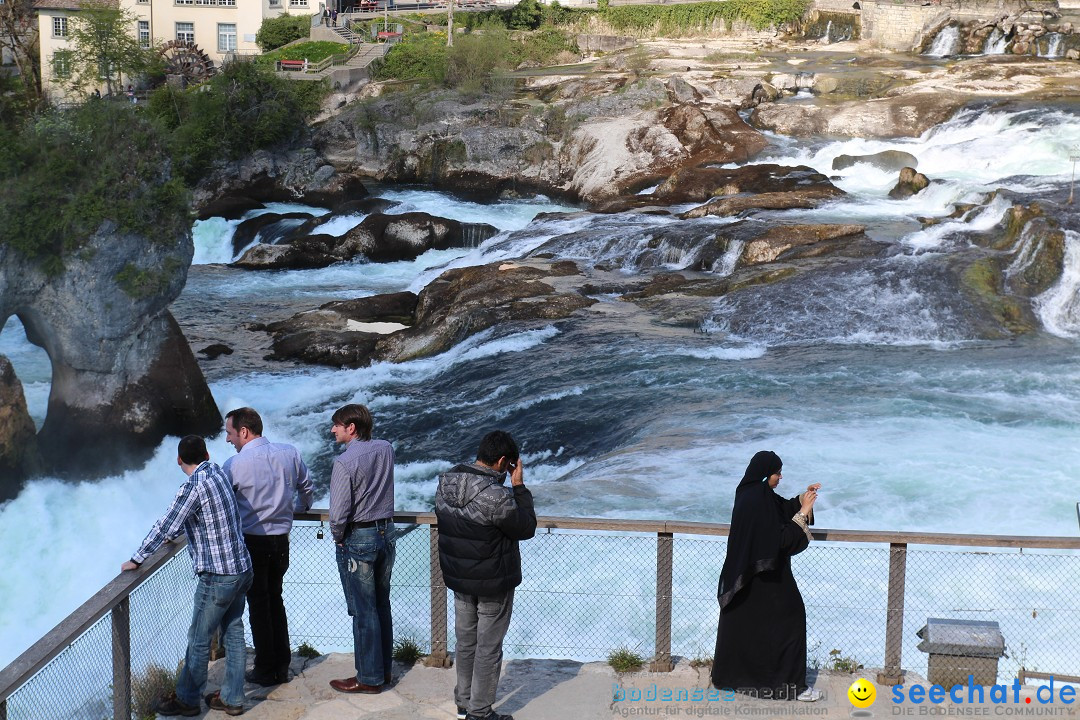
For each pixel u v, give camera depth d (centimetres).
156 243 2002
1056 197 2948
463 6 6812
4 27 5681
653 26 6438
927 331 2305
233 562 632
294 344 2588
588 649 810
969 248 2683
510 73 5294
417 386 2295
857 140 4206
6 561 1725
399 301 2873
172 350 2097
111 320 1983
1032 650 844
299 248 3597
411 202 4147
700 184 3747
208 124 4544
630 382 2072
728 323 2411
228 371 2461
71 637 543
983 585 938
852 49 5838
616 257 3081
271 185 4541
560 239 3238
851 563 980
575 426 1894
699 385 2016
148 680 638
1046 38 5234
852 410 1812
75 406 2030
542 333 2425
